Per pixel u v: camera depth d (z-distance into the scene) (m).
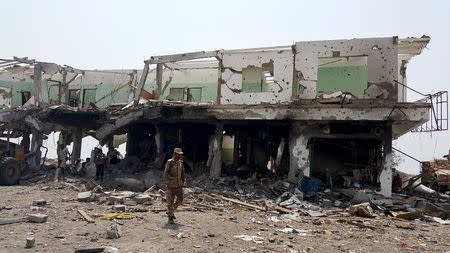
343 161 19.05
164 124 22.98
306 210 12.88
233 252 6.74
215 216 10.62
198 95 25.36
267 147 20.66
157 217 9.88
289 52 17.89
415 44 17.66
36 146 22.36
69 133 26.25
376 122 16.17
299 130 17.41
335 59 20.19
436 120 15.20
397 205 14.45
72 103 28.66
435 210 13.25
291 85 17.72
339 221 10.99
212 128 22.64
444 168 24.20
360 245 7.91
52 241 7.01
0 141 19.69
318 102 16.38
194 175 19.80
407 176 22.00
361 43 16.48
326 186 16.83
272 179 17.98
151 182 17.16
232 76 18.78
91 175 19.83
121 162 22.67
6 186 17.42
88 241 7.09
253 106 17.33
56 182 17.83
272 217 11.02
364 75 19.83
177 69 24.95
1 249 6.35
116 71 27.84
